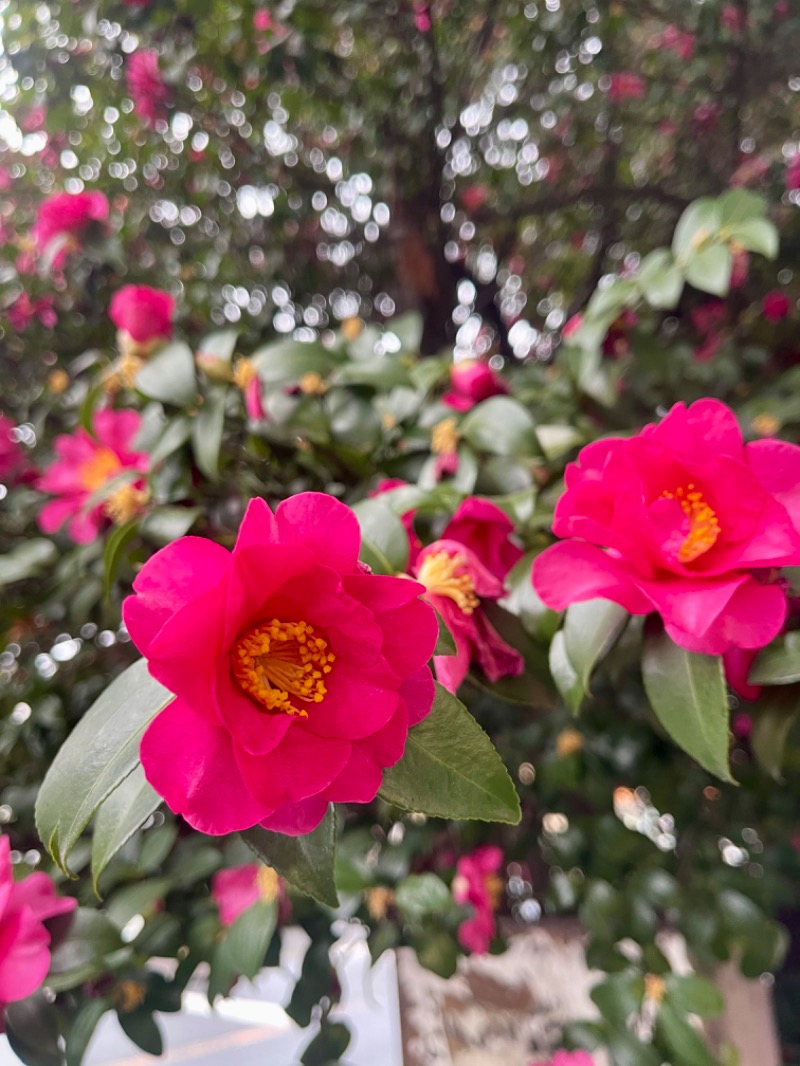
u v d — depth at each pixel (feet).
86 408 1.53
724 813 1.86
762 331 2.31
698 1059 1.41
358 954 2.72
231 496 1.41
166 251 2.49
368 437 1.47
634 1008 1.47
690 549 0.85
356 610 0.66
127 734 0.71
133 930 1.49
